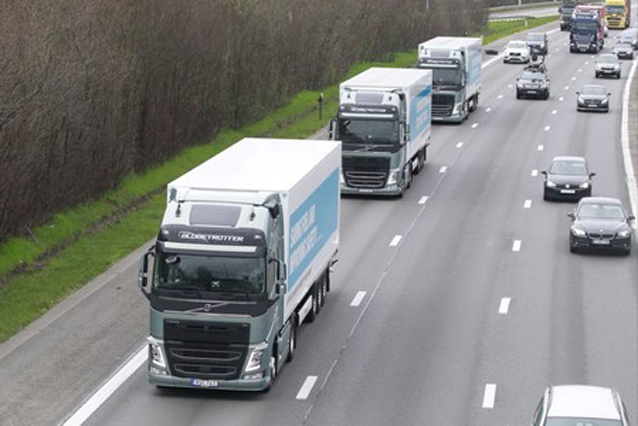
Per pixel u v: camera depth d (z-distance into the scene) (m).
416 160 72.44
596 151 83.38
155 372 33.59
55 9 54.44
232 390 34.28
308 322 41.88
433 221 60.06
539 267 50.84
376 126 65.06
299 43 102.44
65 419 31.77
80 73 54.81
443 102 94.56
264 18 88.00
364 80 67.81
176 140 70.19
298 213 37.00
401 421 32.12
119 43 62.00
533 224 59.81
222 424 31.59
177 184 35.16
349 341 39.66
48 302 42.66
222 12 78.56
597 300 45.50
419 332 40.88
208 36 75.00
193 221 33.50
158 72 66.19
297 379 35.59
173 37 68.62
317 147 44.41
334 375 36.03
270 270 33.75
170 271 33.28
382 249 53.62
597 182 71.69
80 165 55.69
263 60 87.19
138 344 38.25
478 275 49.22
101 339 38.66
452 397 34.19
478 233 57.47
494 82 126.88
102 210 56.81
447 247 54.28
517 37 178.00
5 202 48.09
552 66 144.12
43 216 52.22
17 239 49.16
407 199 65.88
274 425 31.62
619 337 40.53
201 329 33.28
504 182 71.50
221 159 40.53
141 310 41.88
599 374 36.41
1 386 34.12
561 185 65.44
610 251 53.22
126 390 34.19
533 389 34.97
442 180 71.81
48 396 33.47
